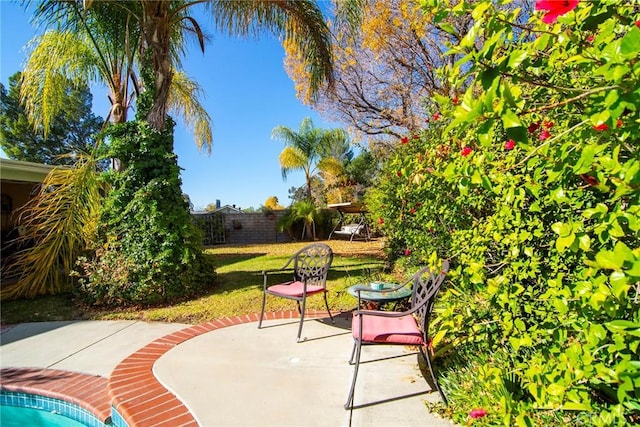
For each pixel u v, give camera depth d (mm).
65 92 7508
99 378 2869
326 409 2223
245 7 5523
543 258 2125
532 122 1781
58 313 4793
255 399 2355
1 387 2768
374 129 10492
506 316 1774
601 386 1262
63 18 6133
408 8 7727
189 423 2094
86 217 5531
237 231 16141
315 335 3576
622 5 1072
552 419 1672
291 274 6934
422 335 2350
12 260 6590
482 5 964
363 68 9688
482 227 2451
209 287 5895
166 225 5266
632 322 923
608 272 1288
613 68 801
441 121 3729
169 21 5609
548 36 1063
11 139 18438
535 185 1595
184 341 3457
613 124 845
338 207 12539
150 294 5004
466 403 2072
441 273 2307
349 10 6031
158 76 5496
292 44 6516
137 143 5379
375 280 5402
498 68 912
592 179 1131
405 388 2447
